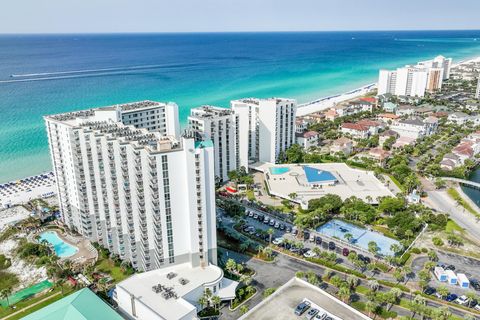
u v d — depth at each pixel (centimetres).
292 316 10812
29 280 15250
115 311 11962
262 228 18550
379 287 14075
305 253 16238
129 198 14300
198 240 13850
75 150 15975
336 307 11219
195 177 13162
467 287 14150
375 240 17338
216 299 12656
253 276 14788
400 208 19112
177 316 11544
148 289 12800
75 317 11281
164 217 13462
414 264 15525
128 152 13750
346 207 19500
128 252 15662
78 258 16325
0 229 19262
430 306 13100
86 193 16612
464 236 17712
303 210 19912
